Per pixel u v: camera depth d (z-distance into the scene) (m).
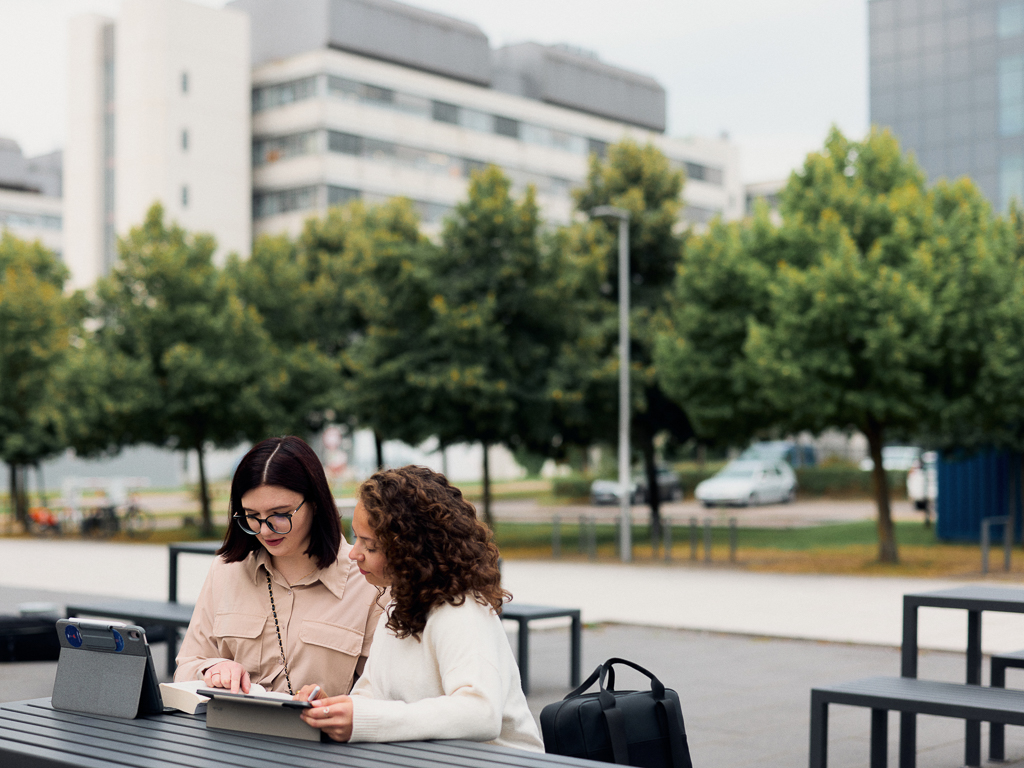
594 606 13.48
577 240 27.50
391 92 66.25
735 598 14.33
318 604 3.61
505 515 39.97
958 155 51.50
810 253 19.56
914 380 17.20
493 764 2.56
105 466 63.53
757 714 7.26
